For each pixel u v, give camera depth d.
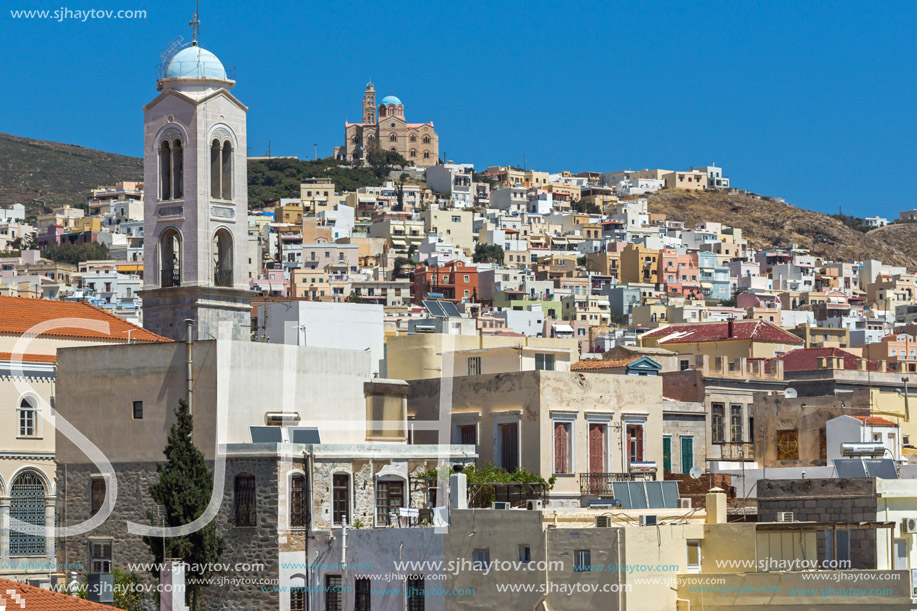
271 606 165.38
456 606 155.25
